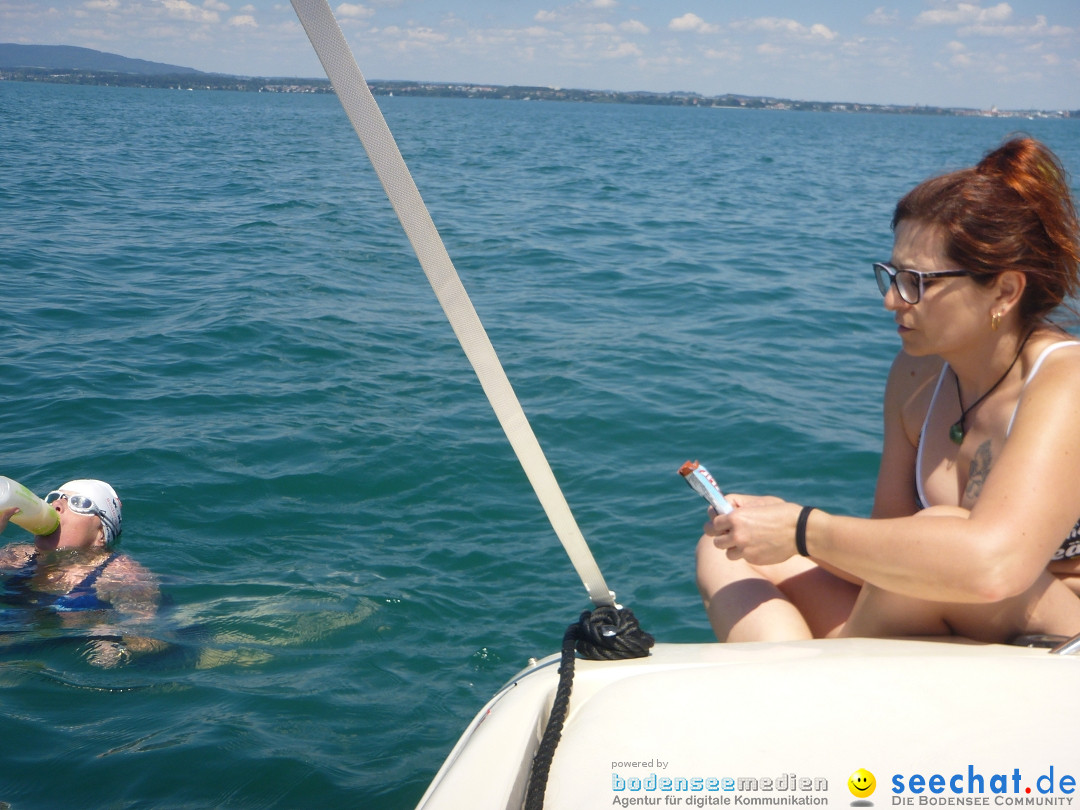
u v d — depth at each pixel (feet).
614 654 4.70
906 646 4.72
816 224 50.06
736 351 23.34
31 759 8.22
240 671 9.96
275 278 29.66
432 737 8.90
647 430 17.69
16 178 53.06
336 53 3.68
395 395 19.17
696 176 80.79
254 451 15.94
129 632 10.63
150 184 54.49
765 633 5.50
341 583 12.03
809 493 15.12
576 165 86.94
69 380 18.97
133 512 13.60
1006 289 4.93
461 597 11.84
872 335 25.46
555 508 4.68
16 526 13.37
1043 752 3.35
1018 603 4.98
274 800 7.84
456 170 74.79
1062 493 4.58
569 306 27.96
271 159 76.95
